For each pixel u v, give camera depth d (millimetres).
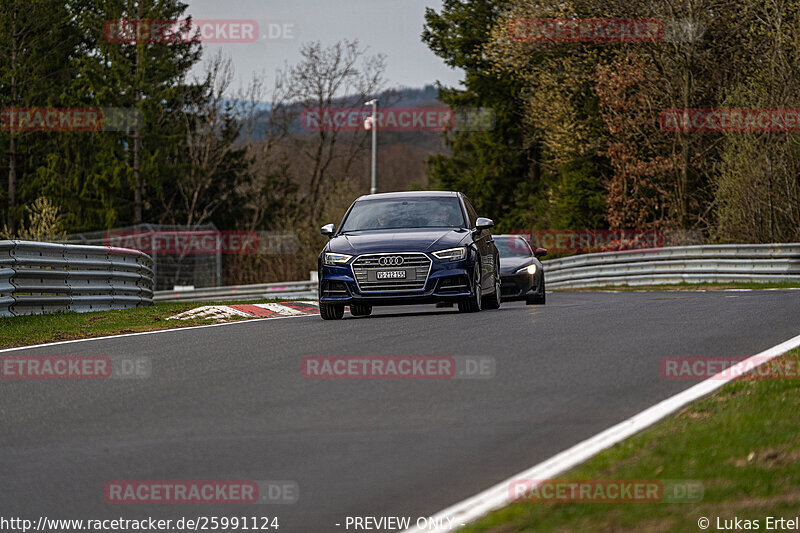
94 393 29094
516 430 22469
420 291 48188
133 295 68375
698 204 126188
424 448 21156
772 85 105062
